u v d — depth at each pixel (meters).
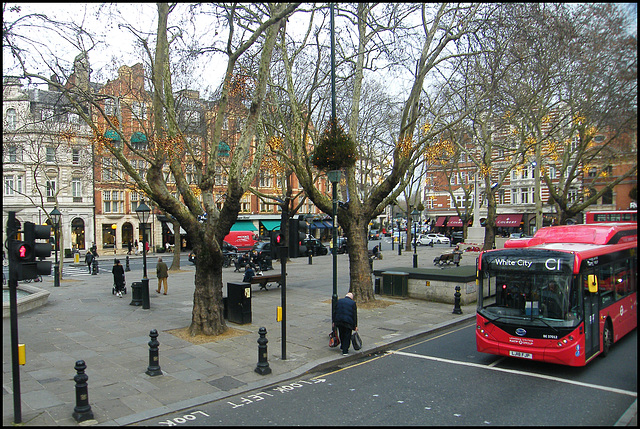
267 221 57.25
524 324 9.04
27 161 40.22
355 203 16.38
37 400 7.46
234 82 11.81
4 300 14.99
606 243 10.86
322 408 7.32
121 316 14.36
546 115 26.31
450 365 9.74
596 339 9.45
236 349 10.65
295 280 24.00
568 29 14.49
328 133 13.16
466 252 38.12
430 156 16.25
